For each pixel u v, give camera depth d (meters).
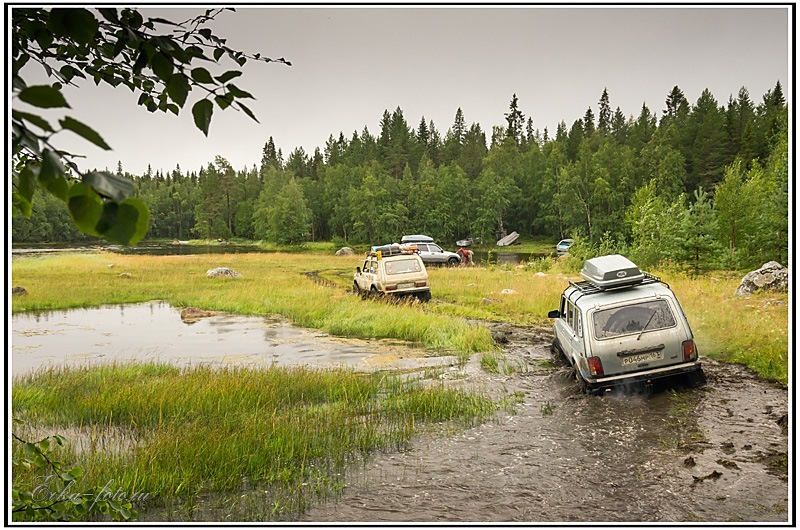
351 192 102.06
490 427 7.83
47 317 20.95
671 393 8.85
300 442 7.11
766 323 12.58
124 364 12.66
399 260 20.66
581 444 7.04
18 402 9.36
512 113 169.50
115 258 54.81
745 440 6.85
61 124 1.05
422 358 12.72
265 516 5.38
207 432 7.36
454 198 97.25
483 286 24.75
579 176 87.06
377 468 6.54
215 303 22.72
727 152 90.31
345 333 16.23
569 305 10.44
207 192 128.38
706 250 26.94
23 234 103.38
